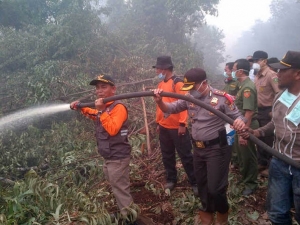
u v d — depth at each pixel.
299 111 2.27
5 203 3.18
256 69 4.45
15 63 10.02
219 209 2.91
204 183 3.01
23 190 3.19
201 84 2.80
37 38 10.41
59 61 8.96
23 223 2.93
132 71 8.57
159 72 3.69
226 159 2.85
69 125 6.46
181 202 3.62
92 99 6.88
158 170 4.58
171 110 3.10
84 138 5.79
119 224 3.17
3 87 8.55
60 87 7.15
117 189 3.02
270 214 2.53
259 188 3.90
